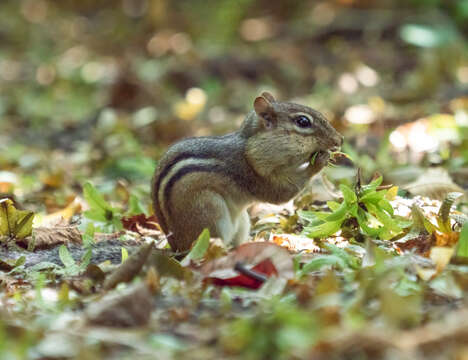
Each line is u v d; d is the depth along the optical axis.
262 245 8.48
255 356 6.26
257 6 32.59
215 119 23.19
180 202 10.57
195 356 6.32
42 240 11.12
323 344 6.05
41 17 37.56
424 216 10.48
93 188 12.16
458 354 5.80
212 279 8.47
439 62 25.02
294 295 7.75
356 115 19.47
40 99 28.20
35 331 6.86
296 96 25.23
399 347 6.03
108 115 22.95
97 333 6.84
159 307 7.80
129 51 31.64
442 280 8.01
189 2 34.03
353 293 7.82
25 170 18.84
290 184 11.12
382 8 29.64
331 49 28.00
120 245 11.12
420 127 17.25
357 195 10.48
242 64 27.08
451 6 28.64
